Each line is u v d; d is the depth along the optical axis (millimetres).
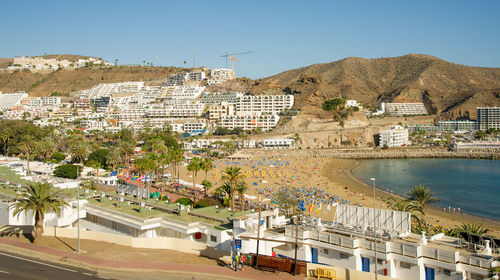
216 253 55719
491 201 152750
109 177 143500
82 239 66812
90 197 79375
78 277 48062
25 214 65312
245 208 117812
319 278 46312
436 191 172250
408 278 45781
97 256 56250
